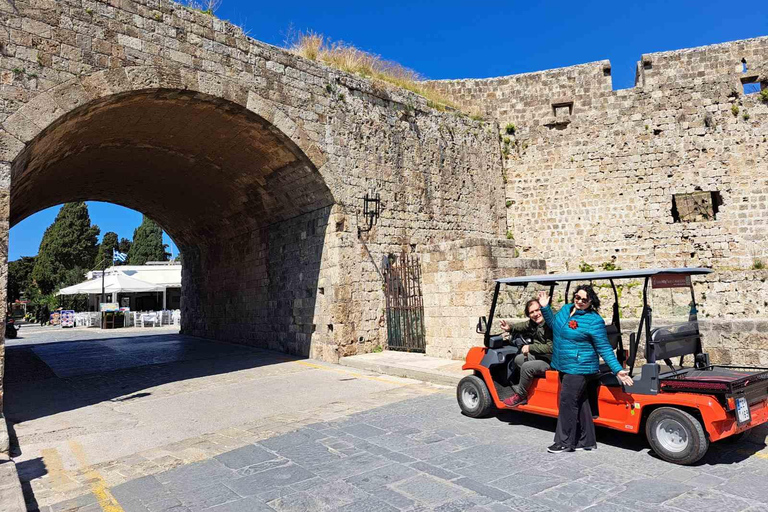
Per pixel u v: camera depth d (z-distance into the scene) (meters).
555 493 4.48
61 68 9.38
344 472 5.21
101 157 14.40
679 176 18.83
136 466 5.78
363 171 14.68
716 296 13.98
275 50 12.93
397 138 15.95
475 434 6.38
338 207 13.88
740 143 18.41
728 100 18.69
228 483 5.07
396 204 15.52
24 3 9.05
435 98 18.80
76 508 4.67
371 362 12.02
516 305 10.32
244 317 18.45
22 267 73.38
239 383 10.79
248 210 17.30
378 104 15.54
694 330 6.11
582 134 19.95
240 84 12.05
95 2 9.92
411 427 6.79
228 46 11.93
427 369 10.67
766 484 4.54
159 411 8.49
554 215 19.95
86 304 51.50
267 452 6.00
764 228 17.83
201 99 11.54
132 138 13.20
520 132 20.58
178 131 13.08
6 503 4.41
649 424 5.30
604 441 5.92
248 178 15.42
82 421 7.97
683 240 18.58
